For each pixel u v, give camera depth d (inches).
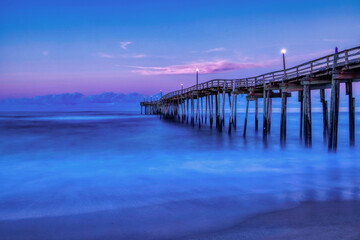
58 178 418.3
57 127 1557.6
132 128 1456.7
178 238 206.5
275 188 339.9
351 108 546.3
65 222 243.0
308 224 222.1
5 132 1256.2
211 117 1381.6
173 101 2375.7
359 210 253.3
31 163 549.0
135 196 317.7
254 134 1023.0
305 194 311.0
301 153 600.7
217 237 205.2
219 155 613.3
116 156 622.2
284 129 708.0
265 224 226.1
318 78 562.6
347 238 193.6
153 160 566.9
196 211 263.9
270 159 550.9
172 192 331.3
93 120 2341.3
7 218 254.1
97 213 263.9
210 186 355.9
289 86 681.0
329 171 431.5
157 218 248.2
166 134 1117.7
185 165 509.0
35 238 213.8
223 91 1107.9
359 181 370.3
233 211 261.3
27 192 341.7
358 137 862.5
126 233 218.7
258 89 903.1
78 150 717.3
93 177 422.0
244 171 446.9
